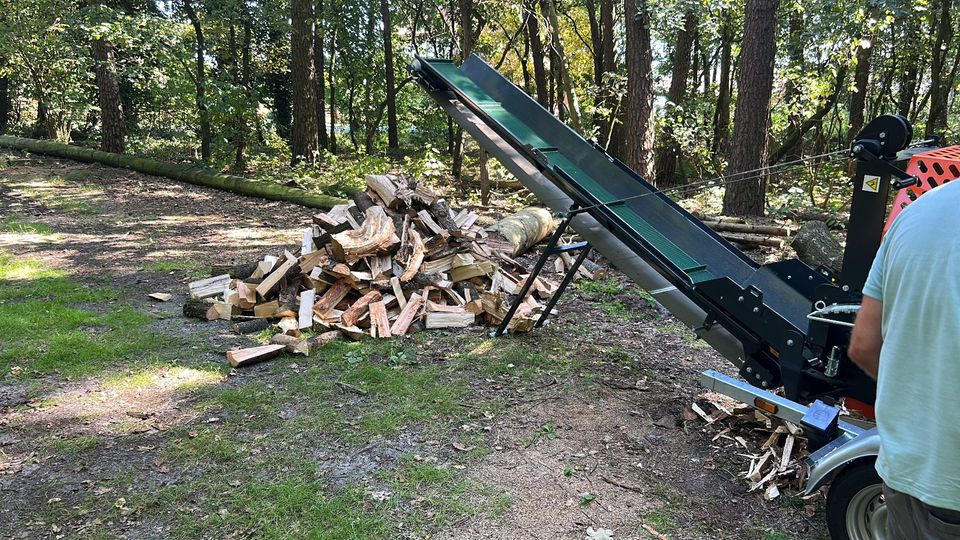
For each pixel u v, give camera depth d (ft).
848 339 9.78
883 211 9.04
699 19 47.52
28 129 67.87
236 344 16.31
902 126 8.75
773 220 31.01
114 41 51.11
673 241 14.44
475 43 50.83
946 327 4.48
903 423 4.81
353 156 64.59
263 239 30.04
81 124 65.00
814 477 8.46
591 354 16.34
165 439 11.65
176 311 18.93
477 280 19.60
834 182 43.04
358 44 70.59
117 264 24.39
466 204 39.81
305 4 49.03
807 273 12.21
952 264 4.45
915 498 4.90
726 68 55.21
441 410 13.00
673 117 48.65
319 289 18.07
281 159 60.64
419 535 9.18
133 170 48.83
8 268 23.03
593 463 11.19
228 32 66.54
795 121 45.34
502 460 11.22
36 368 14.44
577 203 14.55
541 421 12.69
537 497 10.16
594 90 47.75
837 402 11.03
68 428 11.94
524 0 46.26
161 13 62.08
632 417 12.96
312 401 13.30
